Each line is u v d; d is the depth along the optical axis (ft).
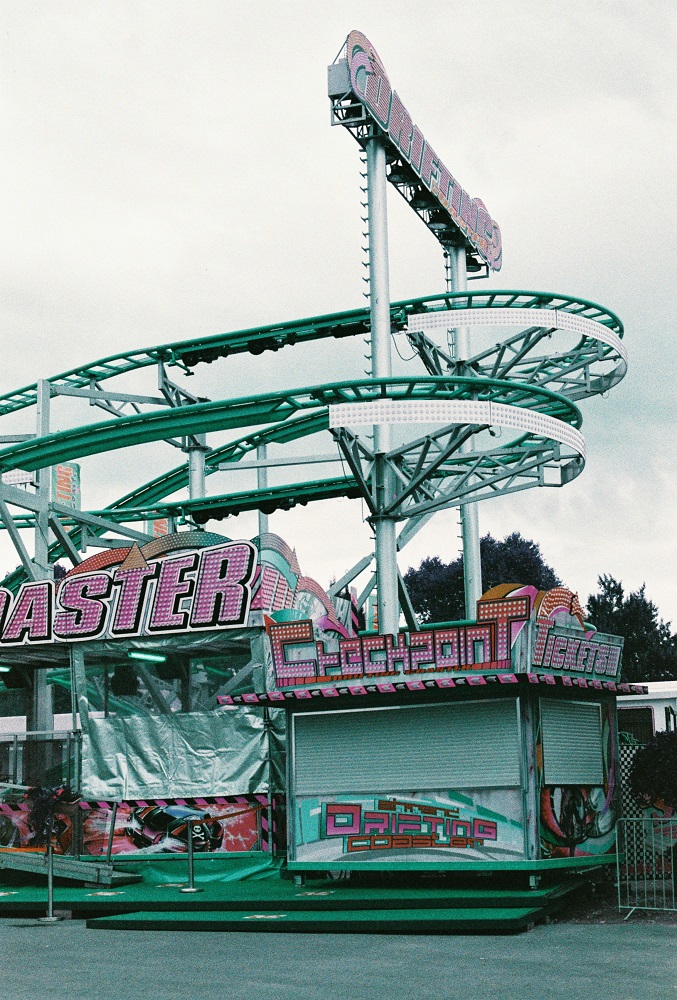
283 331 143.02
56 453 126.72
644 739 81.66
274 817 77.97
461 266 149.07
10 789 80.74
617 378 142.10
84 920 62.80
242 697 68.28
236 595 82.64
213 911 61.00
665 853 69.72
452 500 115.14
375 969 43.37
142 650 86.33
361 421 96.17
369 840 65.21
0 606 90.74
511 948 47.75
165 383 148.56
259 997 38.32
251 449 174.81
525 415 99.86
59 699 146.10
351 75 115.24
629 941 49.06
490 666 63.10
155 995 39.17
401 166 130.93
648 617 221.66
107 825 82.33
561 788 64.34
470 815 62.69
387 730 65.77
